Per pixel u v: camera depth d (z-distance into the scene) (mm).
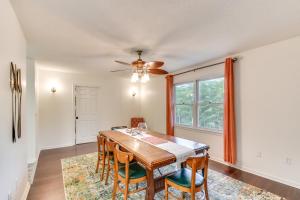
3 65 1464
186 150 2139
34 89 3586
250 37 2488
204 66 3918
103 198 2271
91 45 2734
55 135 4812
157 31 2250
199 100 4188
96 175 2951
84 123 5371
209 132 3830
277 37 2504
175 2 1615
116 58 3475
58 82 4883
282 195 2318
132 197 2309
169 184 1982
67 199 2244
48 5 1650
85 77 5332
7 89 1583
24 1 1582
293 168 2541
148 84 5969
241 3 1642
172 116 4762
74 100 5148
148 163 1797
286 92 2611
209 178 2834
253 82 3018
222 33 2334
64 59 3561
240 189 2484
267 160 2836
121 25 2074
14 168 1801
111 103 5844
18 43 1982
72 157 3912
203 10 1760
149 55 3311
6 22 1531
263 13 1828
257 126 2965
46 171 3123
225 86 3316
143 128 3465
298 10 1768
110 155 2773
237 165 3262
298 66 2484
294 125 2529
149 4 1645
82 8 1705
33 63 3578
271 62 2773
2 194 1425
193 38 2492
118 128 3867
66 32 2254
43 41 2553
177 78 4738
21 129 2143
